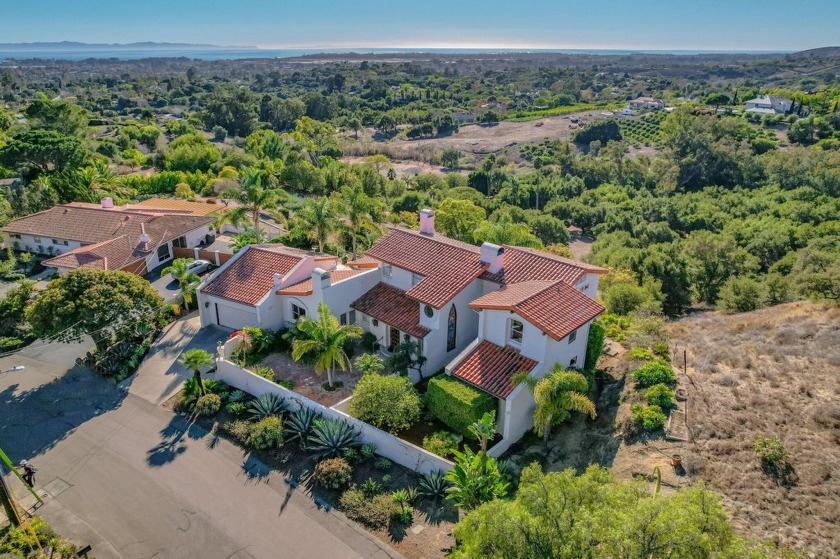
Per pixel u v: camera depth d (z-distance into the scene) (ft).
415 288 108.68
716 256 193.88
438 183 366.84
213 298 124.67
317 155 399.03
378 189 275.59
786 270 201.57
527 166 488.85
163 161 310.04
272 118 612.70
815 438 75.41
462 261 113.91
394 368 106.42
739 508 66.13
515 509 49.11
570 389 83.82
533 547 46.21
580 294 100.68
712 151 411.75
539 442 90.89
